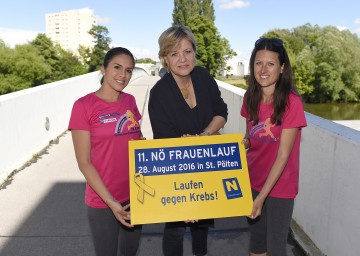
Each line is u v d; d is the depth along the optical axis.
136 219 2.29
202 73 2.73
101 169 2.33
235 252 3.41
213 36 49.16
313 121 3.48
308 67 48.06
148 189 2.32
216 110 2.78
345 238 2.83
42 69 59.69
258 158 2.51
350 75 48.16
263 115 2.43
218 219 4.04
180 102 2.58
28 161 6.02
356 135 2.90
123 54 2.31
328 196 3.09
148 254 3.38
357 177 2.66
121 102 2.39
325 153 3.13
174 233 2.74
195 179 2.38
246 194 2.40
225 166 2.41
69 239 3.63
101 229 2.37
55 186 5.00
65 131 8.30
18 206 4.37
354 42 49.28
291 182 2.41
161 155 2.36
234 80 54.47
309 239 3.47
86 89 11.15
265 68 2.31
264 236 2.71
